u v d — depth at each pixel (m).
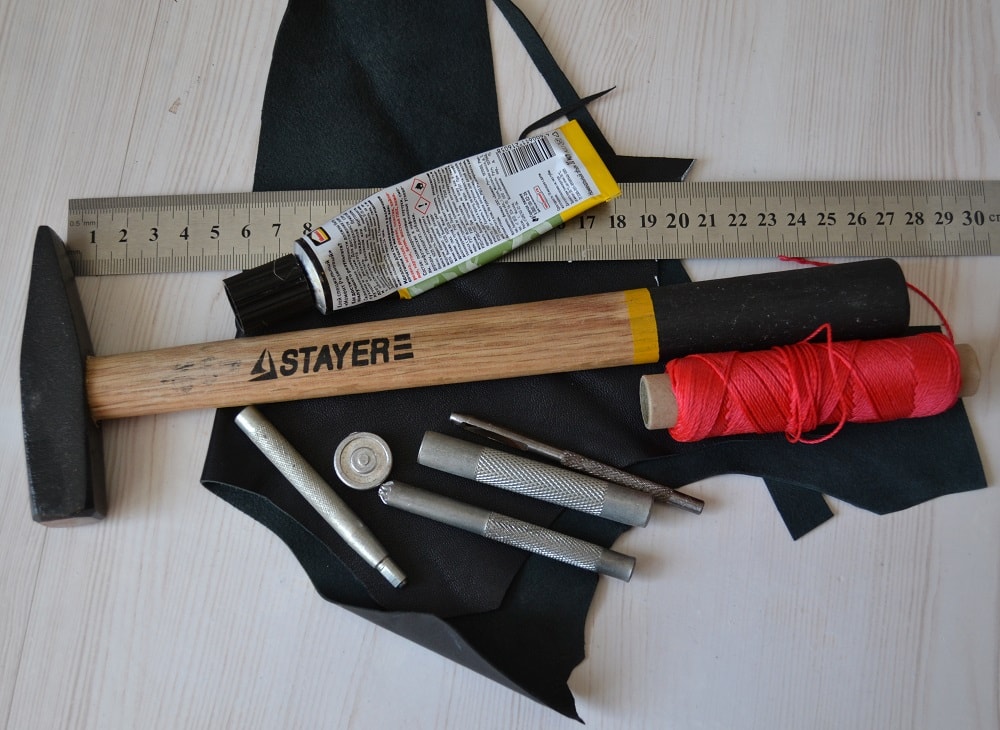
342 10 0.31
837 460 0.28
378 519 0.27
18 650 0.26
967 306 0.30
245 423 0.27
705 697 0.27
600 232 0.30
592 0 0.32
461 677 0.26
